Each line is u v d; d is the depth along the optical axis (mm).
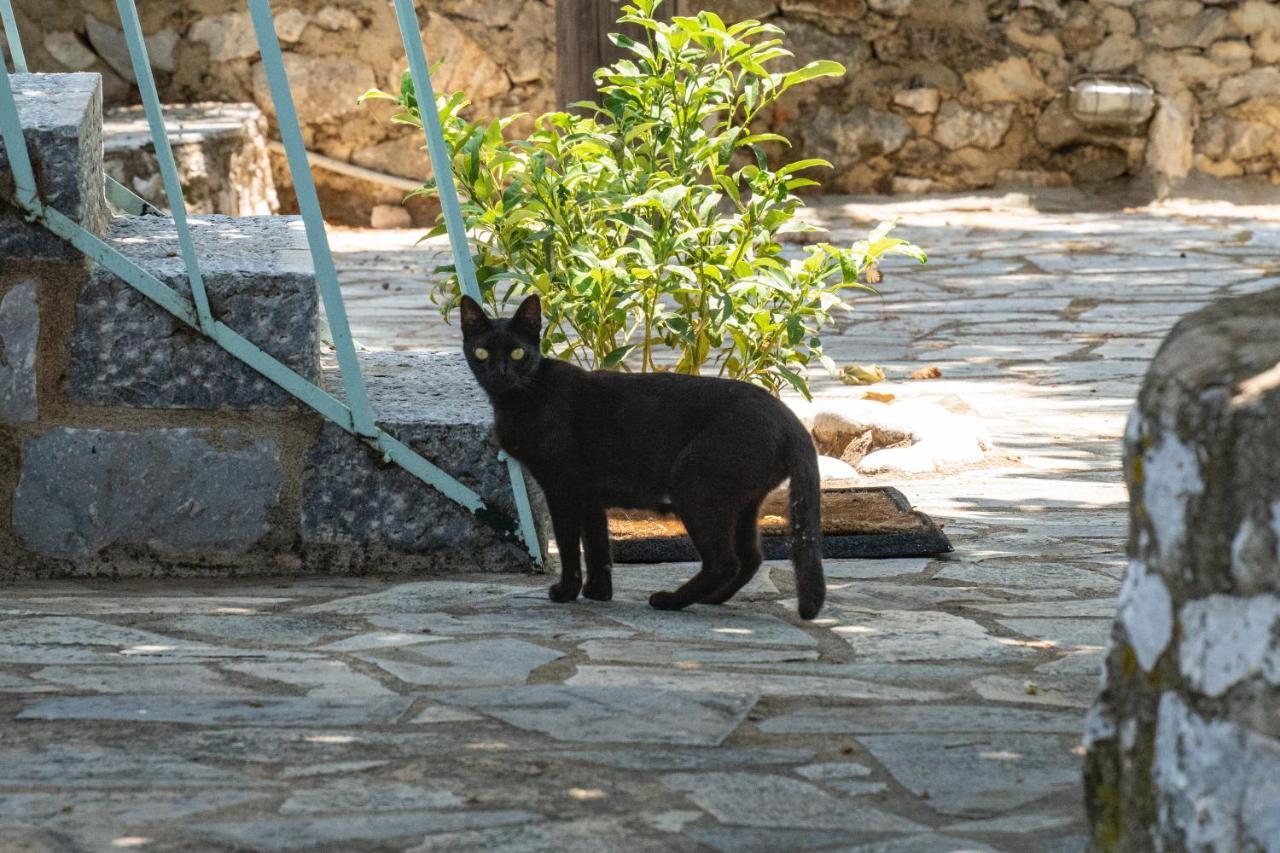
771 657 5887
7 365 7316
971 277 19109
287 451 7465
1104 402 12289
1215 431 3203
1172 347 3504
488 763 4562
